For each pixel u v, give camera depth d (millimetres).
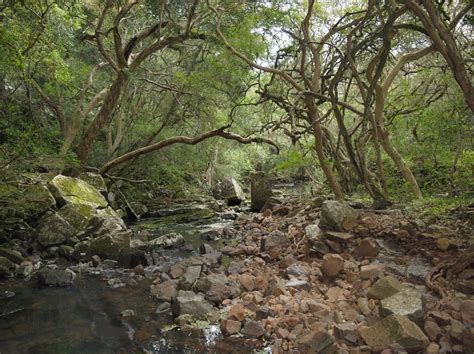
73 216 10008
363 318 4785
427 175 12516
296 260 7457
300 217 11180
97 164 17281
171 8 13055
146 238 11312
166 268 8305
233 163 25031
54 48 11812
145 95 19141
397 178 12562
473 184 9547
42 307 6223
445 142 10898
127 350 4770
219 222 14922
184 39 12695
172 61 19781
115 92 13359
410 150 12336
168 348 4770
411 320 4215
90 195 11508
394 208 9258
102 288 7137
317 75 10969
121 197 16766
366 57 13328
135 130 18109
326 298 5680
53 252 9305
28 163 9445
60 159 11867
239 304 5508
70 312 6012
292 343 4512
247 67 13281
